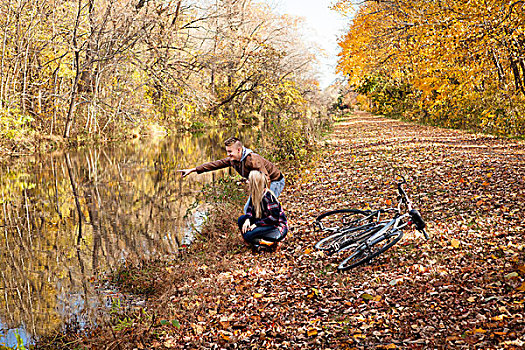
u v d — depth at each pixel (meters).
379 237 5.48
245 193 9.66
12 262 6.99
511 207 6.61
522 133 15.74
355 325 4.00
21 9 21.22
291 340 3.94
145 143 26.28
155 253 7.15
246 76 30.66
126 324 4.50
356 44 23.20
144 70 23.00
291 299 4.73
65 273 6.47
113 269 6.54
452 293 4.22
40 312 5.28
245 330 4.22
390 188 9.04
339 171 11.72
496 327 3.54
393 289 4.55
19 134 20.38
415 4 15.90
